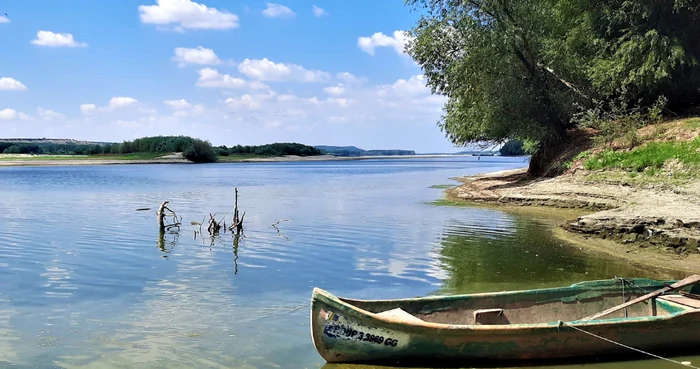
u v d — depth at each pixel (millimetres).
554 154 33906
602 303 9984
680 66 29016
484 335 7969
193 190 41969
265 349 8703
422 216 24469
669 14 28969
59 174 68938
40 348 8750
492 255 15664
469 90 34219
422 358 8070
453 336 7938
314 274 13547
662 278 12930
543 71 33594
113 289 12141
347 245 17375
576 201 25078
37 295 11672
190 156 130125
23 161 109375
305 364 8156
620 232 17125
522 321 9602
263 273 13641
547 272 13625
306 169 92812
